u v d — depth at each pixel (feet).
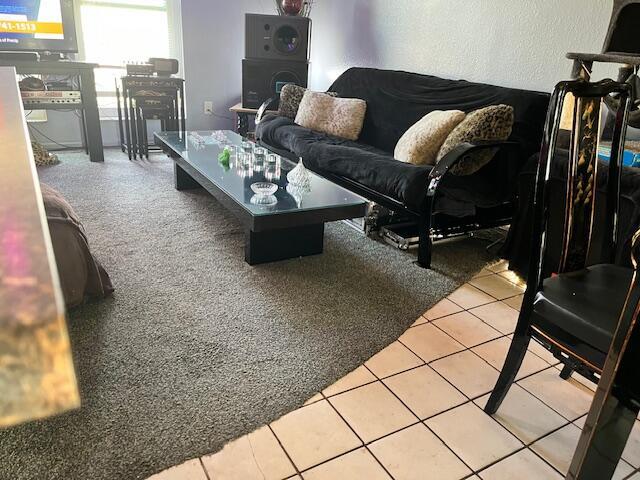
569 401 4.85
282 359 5.17
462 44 10.07
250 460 3.93
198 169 8.16
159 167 12.31
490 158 7.67
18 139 1.36
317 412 4.49
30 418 0.60
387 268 7.50
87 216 8.72
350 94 11.71
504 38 9.20
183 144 9.88
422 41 11.05
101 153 12.58
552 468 4.06
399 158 8.73
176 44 14.80
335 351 5.37
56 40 11.84
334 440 4.18
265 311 6.06
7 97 2.09
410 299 6.59
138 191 10.28
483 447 4.22
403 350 5.48
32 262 0.67
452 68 10.41
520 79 9.04
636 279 2.90
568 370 5.08
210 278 6.79
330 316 6.05
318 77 15.07
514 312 6.45
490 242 8.82
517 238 7.37
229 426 4.25
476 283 7.23
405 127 10.13
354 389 4.82
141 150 13.12
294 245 7.51
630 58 5.74
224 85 15.08
